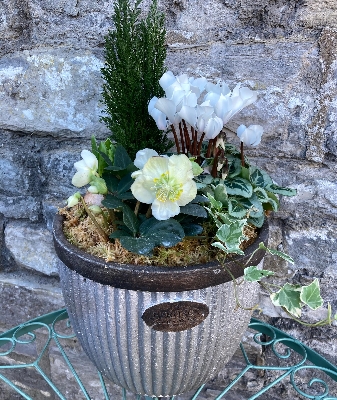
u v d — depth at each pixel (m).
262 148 1.09
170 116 0.79
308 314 1.19
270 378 1.28
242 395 1.32
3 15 1.08
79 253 0.73
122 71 0.87
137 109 0.90
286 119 1.04
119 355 0.77
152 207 0.70
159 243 0.70
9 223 1.33
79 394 1.48
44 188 1.26
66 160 1.20
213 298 0.71
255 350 1.26
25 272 1.40
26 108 1.16
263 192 0.86
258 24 0.99
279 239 1.15
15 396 1.57
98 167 0.79
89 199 0.87
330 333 1.20
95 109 1.12
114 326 0.73
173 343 0.74
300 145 1.06
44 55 1.10
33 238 1.31
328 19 0.95
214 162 0.84
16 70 1.13
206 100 0.82
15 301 1.41
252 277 0.68
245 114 1.06
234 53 1.02
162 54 0.92
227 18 1.00
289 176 1.10
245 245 0.79
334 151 1.04
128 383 0.84
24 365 1.04
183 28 1.02
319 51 0.97
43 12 1.06
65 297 0.81
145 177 0.70
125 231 0.76
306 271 1.16
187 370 0.79
